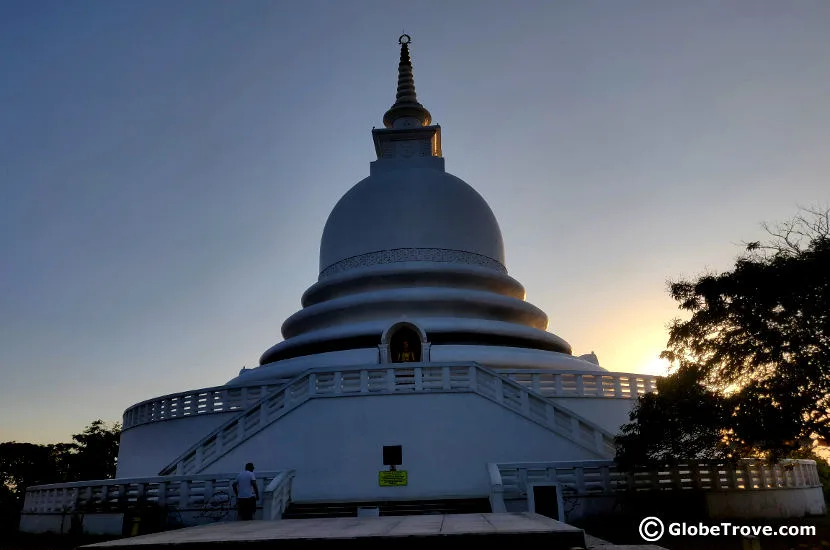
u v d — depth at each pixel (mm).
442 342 36250
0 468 58062
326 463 25844
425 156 47969
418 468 25672
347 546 8297
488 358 34344
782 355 20062
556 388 31484
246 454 26250
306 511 22844
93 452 61406
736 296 20984
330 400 26859
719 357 21062
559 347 40406
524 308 40500
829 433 19328
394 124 51188
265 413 27125
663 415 21469
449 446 25984
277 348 39438
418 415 26500
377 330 35938
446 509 22641
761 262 20891
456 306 38219
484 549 8172
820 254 19547
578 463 23109
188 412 33781
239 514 20578
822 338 19578
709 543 19312
